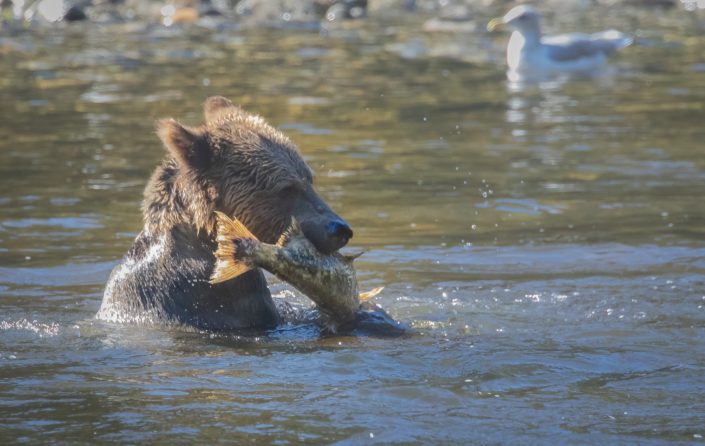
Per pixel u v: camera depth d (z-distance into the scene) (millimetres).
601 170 43031
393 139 49438
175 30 92375
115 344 22594
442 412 17984
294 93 61156
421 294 27453
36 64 70938
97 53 76750
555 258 30938
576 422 17500
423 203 38031
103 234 33688
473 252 31781
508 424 17391
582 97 62094
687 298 26516
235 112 26375
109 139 48312
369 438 16750
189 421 17500
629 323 24312
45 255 31172
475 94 62719
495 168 43625
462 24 99500
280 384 19516
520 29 75625
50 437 16797
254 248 22031
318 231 23703
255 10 107562
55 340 22953
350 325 23828
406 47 83188
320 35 90375
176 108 55438
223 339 23078
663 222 34938
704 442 16578
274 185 24375
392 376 20016
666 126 52531
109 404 18406
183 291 24375
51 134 49438
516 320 24812
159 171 25609
